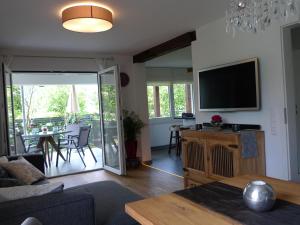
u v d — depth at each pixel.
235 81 3.37
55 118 8.23
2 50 4.54
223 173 3.16
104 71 5.07
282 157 2.96
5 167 2.76
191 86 8.20
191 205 1.41
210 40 3.76
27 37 3.91
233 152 3.00
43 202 1.59
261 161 3.11
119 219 1.95
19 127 7.42
